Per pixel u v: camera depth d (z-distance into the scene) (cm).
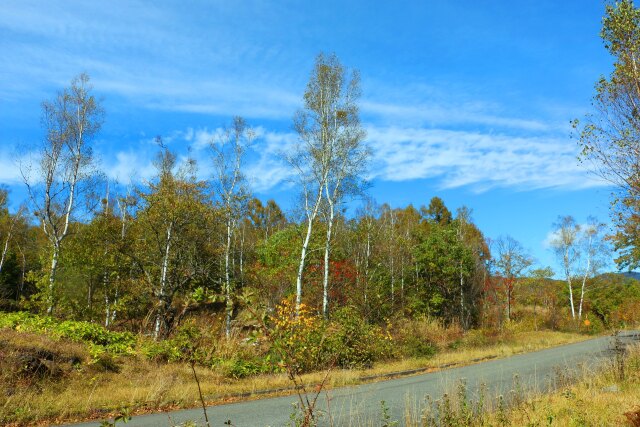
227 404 1050
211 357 1342
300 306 1684
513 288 4347
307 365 1485
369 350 1808
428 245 3500
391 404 962
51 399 943
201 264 2345
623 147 1164
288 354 366
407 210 5512
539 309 5041
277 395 1169
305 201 2300
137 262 2334
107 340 1457
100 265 2459
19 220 4416
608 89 1162
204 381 1245
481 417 677
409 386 1256
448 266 3416
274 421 838
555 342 3098
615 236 2256
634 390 873
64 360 1175
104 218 2566
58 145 2498
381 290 2711
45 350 1157
